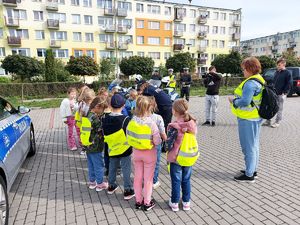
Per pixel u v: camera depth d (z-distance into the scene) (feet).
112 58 121.39
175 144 10.07
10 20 119.34
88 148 12.05
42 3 125.29
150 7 153.17
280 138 21.66
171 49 163.73
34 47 126.93
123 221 10.05
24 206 11.32
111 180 12.11
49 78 80.53
